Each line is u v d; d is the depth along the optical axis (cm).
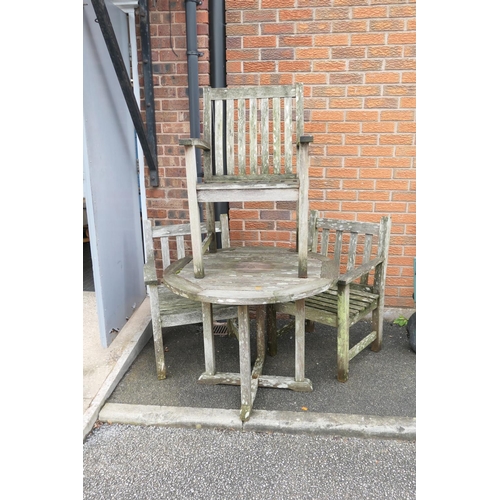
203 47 262
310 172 278
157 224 296
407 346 262
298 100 220
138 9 264
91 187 227
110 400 212
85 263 424
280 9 255
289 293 178
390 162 269
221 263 227
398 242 282
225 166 279
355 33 254
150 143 277
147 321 279
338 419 192
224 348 269
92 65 227
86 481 166
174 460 176
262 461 175
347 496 157
